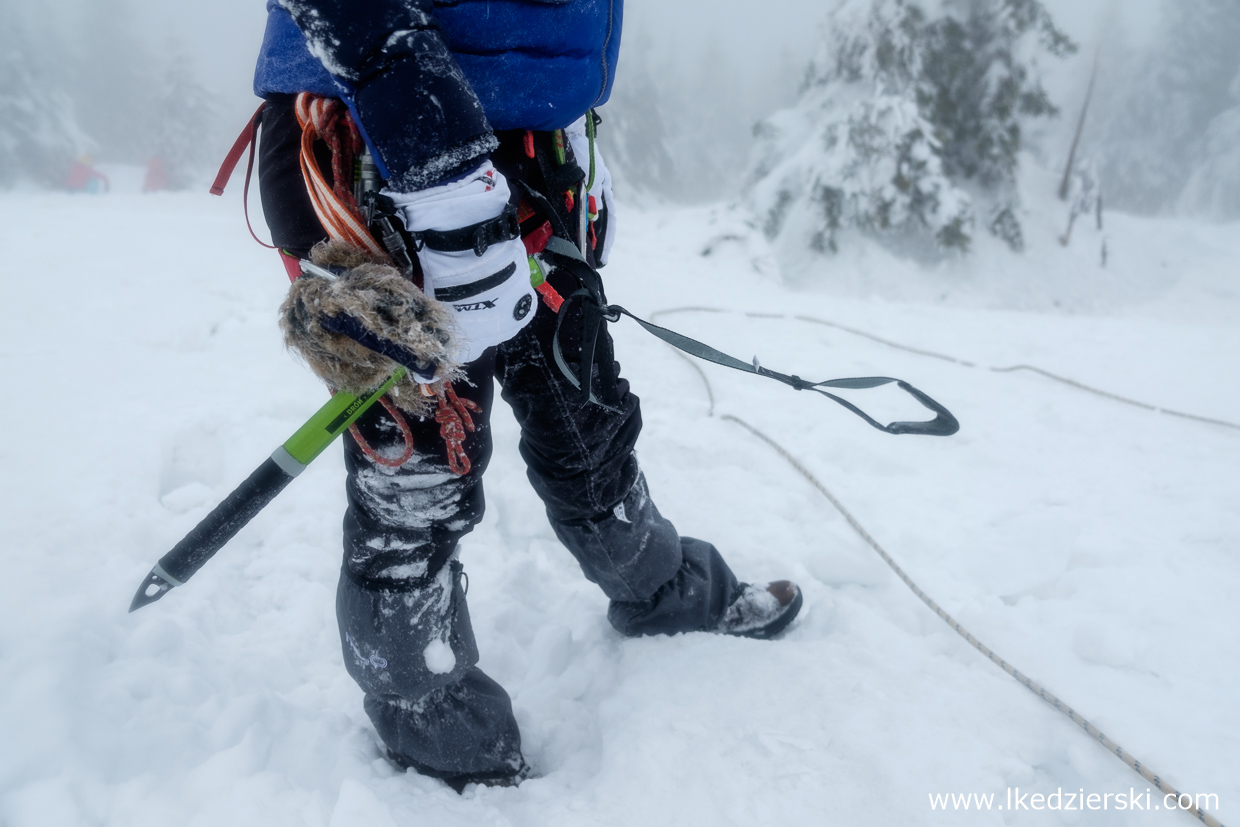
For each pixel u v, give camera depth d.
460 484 1.39
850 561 2.32
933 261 19.58
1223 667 1.86
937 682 1.80
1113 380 4.57
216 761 1.37
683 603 1.92
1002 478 3.08
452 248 1.11
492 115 1.22
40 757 1.24
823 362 4.81
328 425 1.22
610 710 1.75
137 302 4.67
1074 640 1.96
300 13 1.06
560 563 2.52
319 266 1.11
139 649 1.66
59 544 2.03
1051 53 19.75
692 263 9.60
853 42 19.69
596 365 1.55
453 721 1.53
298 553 2.34
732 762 1.55
